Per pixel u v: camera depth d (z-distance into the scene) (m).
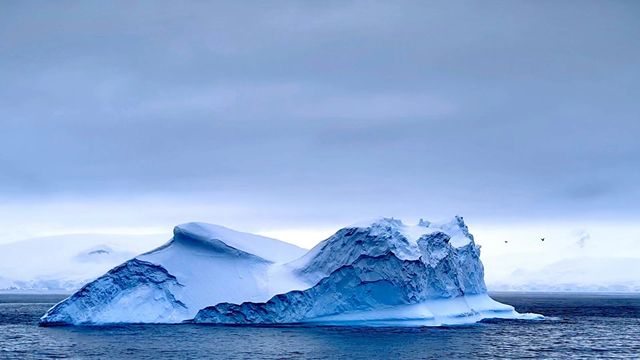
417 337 95.50
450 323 114.62
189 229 112.12
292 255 120.62
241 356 77.81
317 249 111.00
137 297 107.50
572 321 143.75
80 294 107.81
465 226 133.75
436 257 115.19
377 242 105.81
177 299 107.50
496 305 140.75
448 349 85.62
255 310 106.06
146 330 99.44
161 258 110.00
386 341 90.75
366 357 78.12
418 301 108.81
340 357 77.81
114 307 106.88
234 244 113.25
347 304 107.75
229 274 109.44
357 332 99.25
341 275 106.69
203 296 107.25
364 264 106.12
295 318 106.75
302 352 80.81
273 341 89.19
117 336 93.31
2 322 122.12
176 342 87.94
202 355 78.31
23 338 92.00
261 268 111.50
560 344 95.88
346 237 107.38
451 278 119.56
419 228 117.75
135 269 108.50
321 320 107.06
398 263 105.50
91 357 77.06
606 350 91.06
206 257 111.00
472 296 133.88
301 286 107.00
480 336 100.50
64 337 92.81
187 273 109.06
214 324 106.19
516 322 130.75
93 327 103.94
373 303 108.06
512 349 88.19
